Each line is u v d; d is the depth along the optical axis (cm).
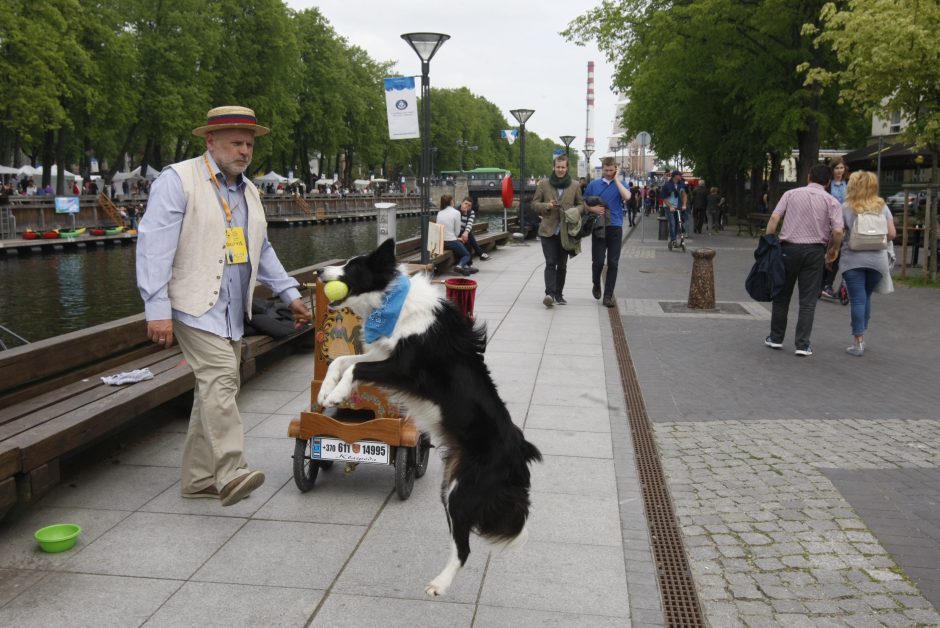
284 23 5522
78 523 446
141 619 347
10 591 370
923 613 359
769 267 887
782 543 429
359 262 382
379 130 8025
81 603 360
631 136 4166
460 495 353
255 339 742
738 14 2553
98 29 4253
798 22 2505
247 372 723
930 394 724
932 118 1526
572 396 712
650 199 5178
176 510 466
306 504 477
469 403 362
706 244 2497
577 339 960
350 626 345
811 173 871
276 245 4609
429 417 374
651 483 516
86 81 4250
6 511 424
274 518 456
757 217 2823
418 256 1797
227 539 427
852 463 548
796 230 870
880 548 421
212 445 439
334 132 6825
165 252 425
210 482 480
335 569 396
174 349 706
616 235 1190
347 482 515
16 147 5284
